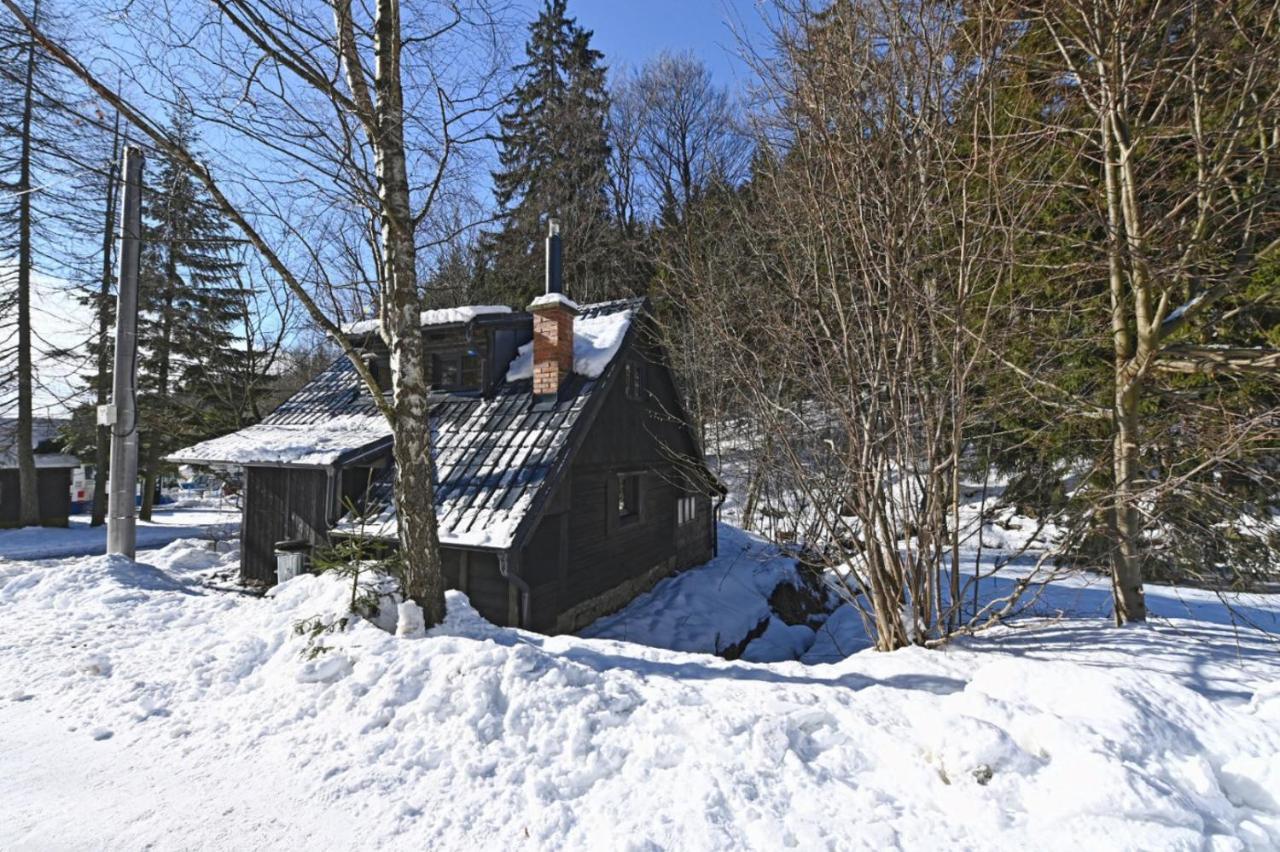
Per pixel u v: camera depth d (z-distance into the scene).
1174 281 5.04
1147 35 4.72
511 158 23.05
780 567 12.00
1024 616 6.18
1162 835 2.25
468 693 3.53
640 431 10.48
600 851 2.42
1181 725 3.02
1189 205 5.89
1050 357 5.50
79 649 4.65
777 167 6.67
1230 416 4.66
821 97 5.43
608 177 25.97
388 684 3.71
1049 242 6.07
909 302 5.00
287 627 4.67
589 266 22.72
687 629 8.62
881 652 4.96
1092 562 5.67
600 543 9.09
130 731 3.49
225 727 3.52
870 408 5.22
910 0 5.09
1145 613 5.50
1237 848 2.26
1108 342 5.88
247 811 2.75
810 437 6.32
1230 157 4.68
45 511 18.03
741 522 16.48
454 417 9.38
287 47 4.28
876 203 5.30
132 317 7.94
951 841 2.39
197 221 10.04
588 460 8.80
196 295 17.80
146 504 19.86
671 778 2.87
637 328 10.24
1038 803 2.50
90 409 18.73
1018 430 6.25
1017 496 7.27
